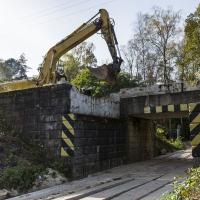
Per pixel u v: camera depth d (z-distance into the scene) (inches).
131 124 850.8
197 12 1086.4
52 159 596.4
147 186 474.0
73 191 450.9
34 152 599.5
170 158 1037.2
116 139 757.3
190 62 1128.8
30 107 647.8
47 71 718.5
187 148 1601.9
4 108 682.2
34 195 432.1
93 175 623.8
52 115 617.0
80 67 1902.1
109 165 712.4
